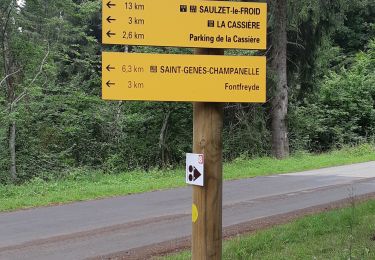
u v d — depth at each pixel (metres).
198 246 3.91
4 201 11.49
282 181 14.57
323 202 10.79
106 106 22.30
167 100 3.81
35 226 8.95
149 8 3.77
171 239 7.91
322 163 19.45
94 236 8.17
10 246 7.59
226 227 8.59
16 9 18.48
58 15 21.52
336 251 6.11
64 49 20.66
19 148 19.62
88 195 12.26
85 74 23.62
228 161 22.66
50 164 19.61
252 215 9.60
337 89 30.20
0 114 17.58
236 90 3.88
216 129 3.91
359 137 29.23
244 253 6.24
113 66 3.77
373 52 35.00
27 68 19.61
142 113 22.75
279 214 9.61
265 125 24.03
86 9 20.14
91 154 21.98
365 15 40.09
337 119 29.88
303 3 20.73
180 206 10.78
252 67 3.90
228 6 3.85
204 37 3.83
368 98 30.52
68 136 21.47
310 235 7.11
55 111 20.59
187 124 23.47
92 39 21.14
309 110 28.08
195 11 3.81
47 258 6.93
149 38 3.77
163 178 16.08
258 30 3.89
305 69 24.61
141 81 3.80
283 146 23.75
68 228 8.77
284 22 22.00
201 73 3.85
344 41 40.84
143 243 7.69
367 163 19.81
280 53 22.73
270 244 6.70
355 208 8.59
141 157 22.62
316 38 23.42
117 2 3.73
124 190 12.96
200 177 3.87
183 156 23.03
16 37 18.91
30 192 13.26
